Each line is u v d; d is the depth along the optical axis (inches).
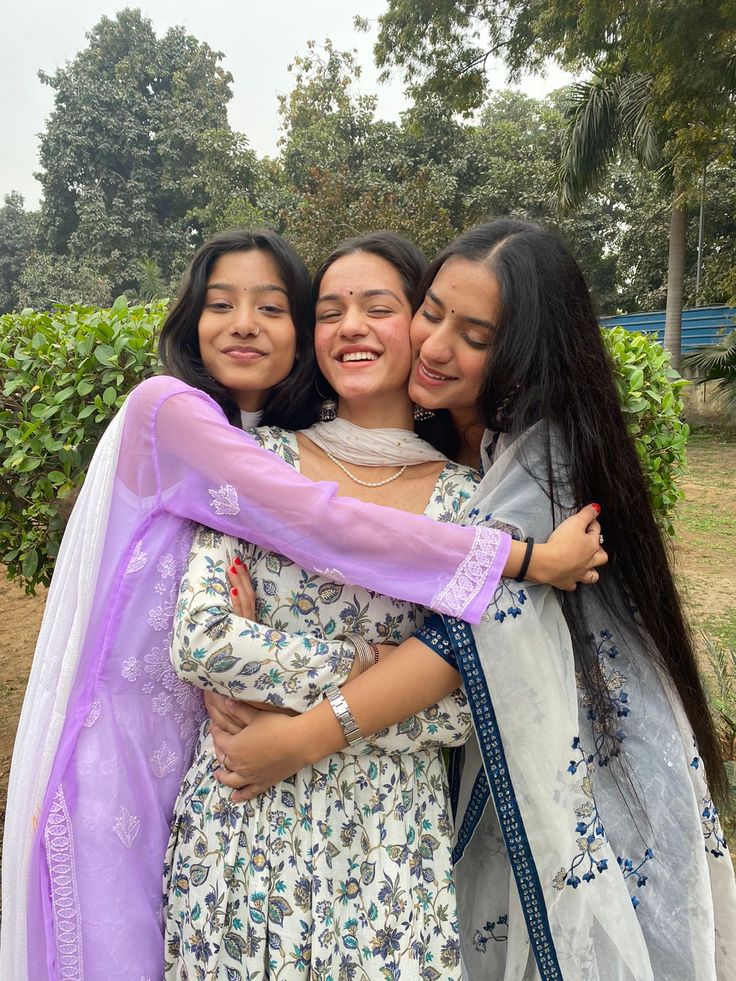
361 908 49.8
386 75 526.9
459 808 60.4
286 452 59.5
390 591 50.0
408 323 57.9
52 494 100.0
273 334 58.1
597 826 53.1
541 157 750.5
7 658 179.9
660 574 59.0
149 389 54.2
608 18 379.2
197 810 52.1
